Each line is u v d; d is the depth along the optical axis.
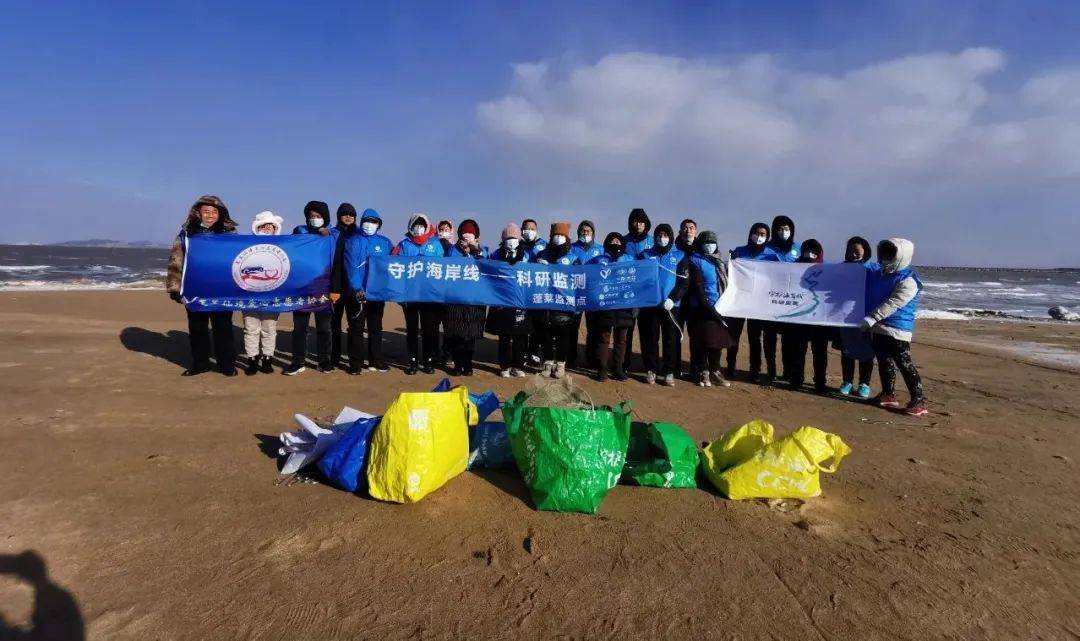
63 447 4.40
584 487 3.64
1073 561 3.33
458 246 8.33
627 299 7.35
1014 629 2.71
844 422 6.12
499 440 4.31
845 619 2.72
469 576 2.93
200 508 3.51
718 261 7.55
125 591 2.68
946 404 7.20
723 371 8.66
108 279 28.53
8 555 2.90
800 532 3.55
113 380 6.55
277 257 7.05
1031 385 8.64
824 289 7.31
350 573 2.90
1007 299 36.06
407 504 3.66
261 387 6.59
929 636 2.63
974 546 3.46
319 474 4.07
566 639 2.50
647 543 3.33
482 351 9.96
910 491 4.27
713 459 4.26
